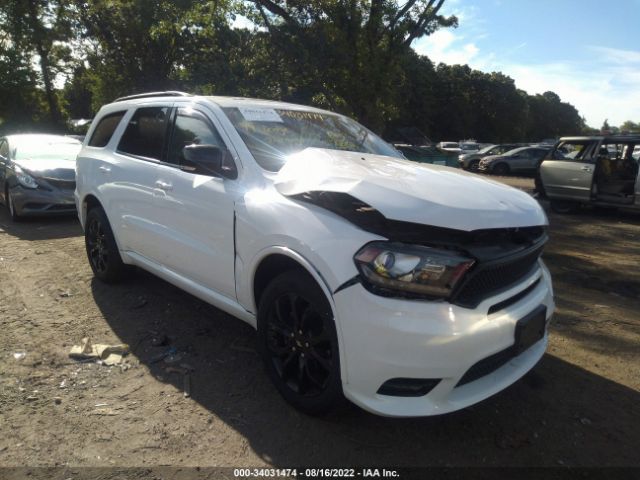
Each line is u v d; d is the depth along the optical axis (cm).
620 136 1064
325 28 955
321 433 267
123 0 1952
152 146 400
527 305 267
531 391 318
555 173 1136
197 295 353
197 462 243
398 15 1007
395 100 1101
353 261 234
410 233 234
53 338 366
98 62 2258
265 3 1012
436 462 249
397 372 227
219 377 320
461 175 305
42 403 285
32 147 870
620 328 424
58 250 614
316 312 259
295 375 284
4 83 2325
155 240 380
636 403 308
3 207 934
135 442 255
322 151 312
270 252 272
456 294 231
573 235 860
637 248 758
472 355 231
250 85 1104
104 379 314
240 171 312
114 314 412
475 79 7638
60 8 2145
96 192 451
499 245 252
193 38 1922
